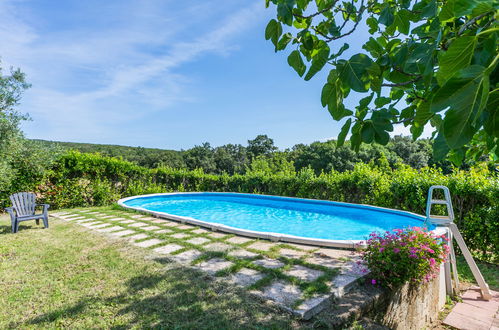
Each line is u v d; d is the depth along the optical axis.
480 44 0.67
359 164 10.60
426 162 26.44
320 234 8.09
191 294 3.30
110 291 3.41
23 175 9.07
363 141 1.24
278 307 2.99
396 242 3.54
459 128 0.54
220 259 4.43
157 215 7.86
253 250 4.86
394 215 8.09
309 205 11.05
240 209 11.92
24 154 8.93
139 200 12.02
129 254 4.66
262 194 13.57
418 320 3.61
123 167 12.28
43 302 3.19
